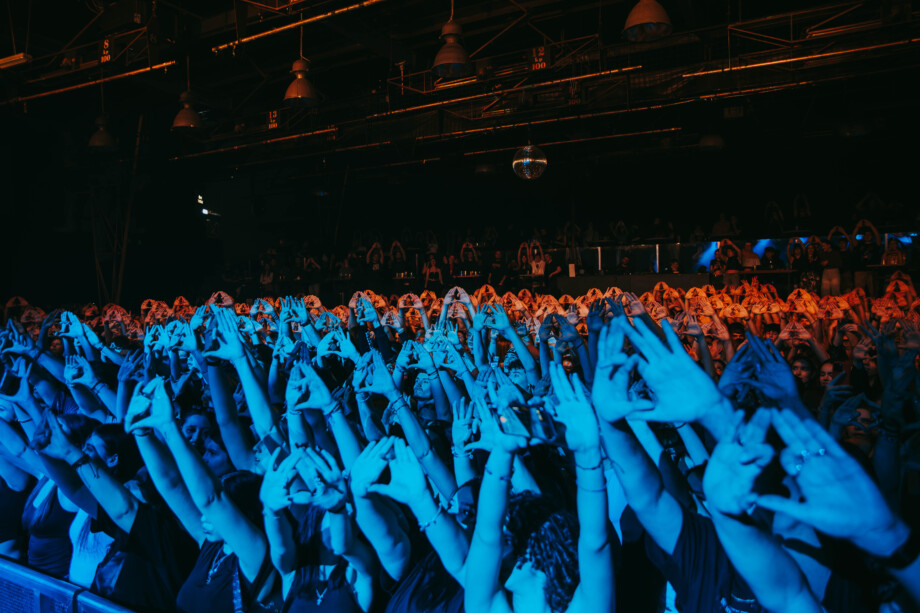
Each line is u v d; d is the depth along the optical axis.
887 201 19.42
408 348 3.07
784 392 1.78
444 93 15.98
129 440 2.71
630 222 22.89
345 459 2.18
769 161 20.59
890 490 1.99
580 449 1.46
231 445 2.62
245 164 21.30
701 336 4.32
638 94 15.41
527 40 16.61
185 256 22.45
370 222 25.58
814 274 14.95
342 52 16.12
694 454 2.06
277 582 2.20
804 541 1.66
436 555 2.06
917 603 1.33
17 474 3.08
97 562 2.65
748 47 14.45
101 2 12.98
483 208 24.34
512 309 7.09
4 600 2.50
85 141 19.62
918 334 2.52
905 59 13.23
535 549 1.65
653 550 1.82
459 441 2.18
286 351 3.63
